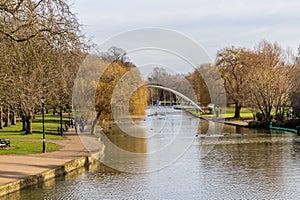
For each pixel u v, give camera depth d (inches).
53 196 820.0
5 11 886.4
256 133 2119.8
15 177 891.4
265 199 801.6
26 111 1391.5
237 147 1572.3
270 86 2421.3
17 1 901.2
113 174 1035.9
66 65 1304.1
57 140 1646.2
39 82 1299.2
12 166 1023.0
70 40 962.1
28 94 1240.2
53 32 926.4
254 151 1460.4
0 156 1198.9
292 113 2396.7
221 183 936.9
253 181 954.7
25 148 1371.8
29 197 807.7
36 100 1354.6
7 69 979.9
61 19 946.7
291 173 1043.3
